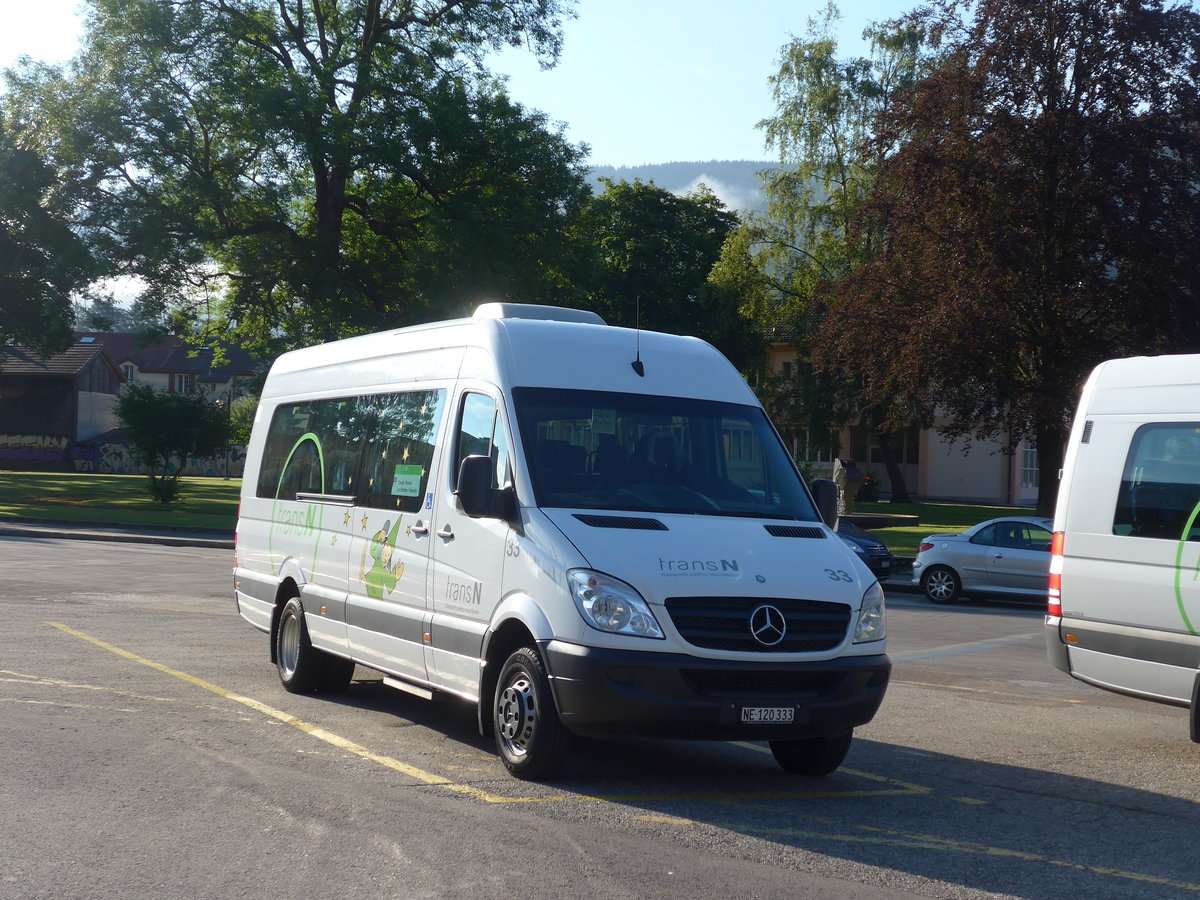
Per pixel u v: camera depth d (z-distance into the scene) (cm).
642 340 856
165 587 1855
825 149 4688
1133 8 2930
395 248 4094
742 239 4853
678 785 745
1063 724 1013
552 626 703
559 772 726
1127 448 933
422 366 909
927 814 696
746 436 833
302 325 4259
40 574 1998
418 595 842
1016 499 6025
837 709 711
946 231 3109
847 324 3297
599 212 4262
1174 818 711
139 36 3809
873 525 3853
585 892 525
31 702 909
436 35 4106
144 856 557
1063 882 573
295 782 704
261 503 1145
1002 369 3105
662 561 700
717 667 684
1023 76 3050
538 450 768
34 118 4066
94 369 8744
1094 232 2953
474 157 3881
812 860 590
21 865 539
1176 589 877
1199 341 2948
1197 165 2980
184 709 915
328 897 509
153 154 3791
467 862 562
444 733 877
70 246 3825
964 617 1944
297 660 1006
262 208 3969
